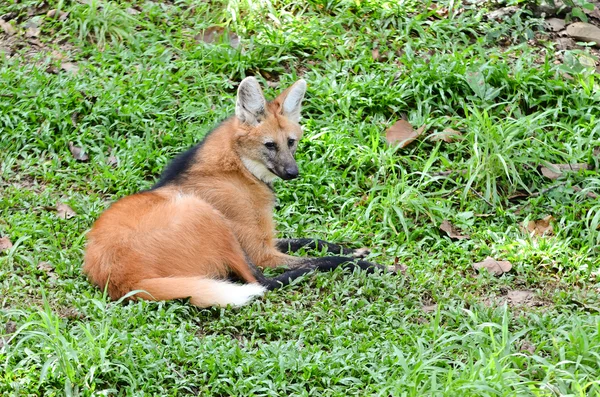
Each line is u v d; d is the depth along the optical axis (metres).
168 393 5.11
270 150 7.07
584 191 8.02
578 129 8.78
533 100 9.10
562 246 7.38
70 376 5.02
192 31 10.12
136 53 9.70
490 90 9.08
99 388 5.09
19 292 6.20
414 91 9.02
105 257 6.16
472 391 4.90
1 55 9.55
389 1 10.52
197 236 6.33
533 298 6.69
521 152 8.38
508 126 8.55
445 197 8.16
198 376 5.23
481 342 5.70
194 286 6.01
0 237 7.01
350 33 10.10
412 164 8.36
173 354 5.37
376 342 5.73
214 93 9.18
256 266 7.03
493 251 7.35
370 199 7.91
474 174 8.07
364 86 9.12
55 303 6.07
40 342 5.43
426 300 6.55
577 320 5.77
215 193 6.89
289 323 5.91
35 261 6.65
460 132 8.73
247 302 6.17
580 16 10.38
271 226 7.15
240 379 5.16
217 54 9.56
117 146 8.45
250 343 5.66
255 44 9.75
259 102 7.03
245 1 10.33
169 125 8.66
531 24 10.51
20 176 8.04
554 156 8.49
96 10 10.12
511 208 8.00
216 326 5.85
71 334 5.49
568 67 9.31
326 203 8.03
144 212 6.35
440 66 9.30
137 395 4.98
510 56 10.07
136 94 8.91
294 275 6.69
